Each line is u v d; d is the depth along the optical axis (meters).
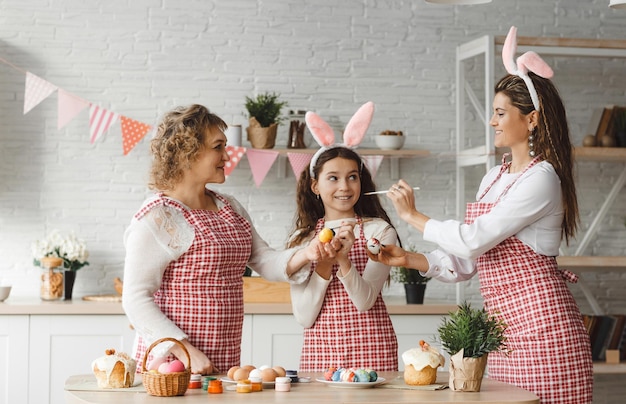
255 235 2.73
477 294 4.68
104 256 4.49
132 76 4.53
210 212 2.52
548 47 4.35
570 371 2.49
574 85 4.85
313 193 2.96
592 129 4.60
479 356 2.20
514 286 2.56
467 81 4.75
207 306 2.45
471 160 4.47
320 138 2.89
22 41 4.45
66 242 4.22
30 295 4.43
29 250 4.44
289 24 4.64
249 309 4.00
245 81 4.61
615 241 4.86
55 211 4.46
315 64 4.66
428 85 4.74
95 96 4.50
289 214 4.61
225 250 2.46
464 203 4.61
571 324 2.52
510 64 2.69
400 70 4.72
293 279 2.63
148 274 2.40
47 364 3.92
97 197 4.49
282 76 4.63
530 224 2.55
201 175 2.50
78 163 4.48
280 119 4.42
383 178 4.70
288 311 4.04
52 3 4.48
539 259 2.56
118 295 4.27
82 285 4.48
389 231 2.85
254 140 4.32
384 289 4.66
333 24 4.67
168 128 2.48
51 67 4.48
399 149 4.54
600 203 4.86
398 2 4.72
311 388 2.23
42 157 4.46
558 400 2.48
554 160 2.61
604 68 4.87
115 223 4.51
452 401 2.04
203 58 4.58
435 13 4.75
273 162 4.44
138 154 4.52
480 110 4.55
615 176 4.88
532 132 2.64
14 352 3.91
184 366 2.17
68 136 4.48
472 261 2.76
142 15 4.54
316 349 2.74
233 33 4.60
